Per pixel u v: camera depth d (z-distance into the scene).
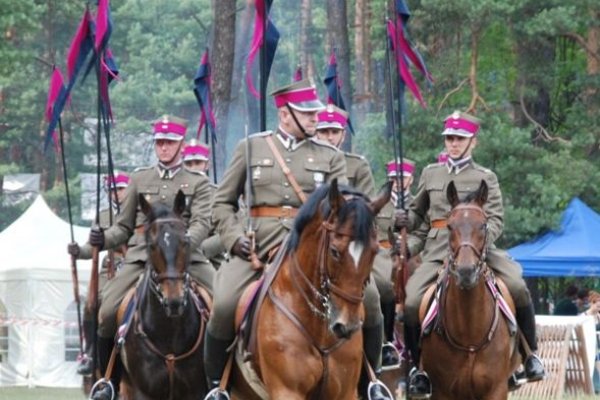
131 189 19.44
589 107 45.38
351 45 66.25
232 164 16.25
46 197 65.50
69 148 67.69
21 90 65.94
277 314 14.75
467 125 19.20
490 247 18.89
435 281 18.88
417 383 18.41
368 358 15.95
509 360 17.94
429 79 21.38
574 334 33.19
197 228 18.97
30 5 44.53
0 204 66.06
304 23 71.69
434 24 43.84
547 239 39.69
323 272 14.11
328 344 14.57
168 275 17.45
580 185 42.16
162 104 71.19
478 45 45.03
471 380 17.73
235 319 15.83
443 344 17.89
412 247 19.62
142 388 18.36
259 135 16.27
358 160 18.23
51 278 39.88
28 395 34.41
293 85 16.06
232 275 15.95
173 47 76.62
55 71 22.22
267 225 15.98
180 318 18.06
